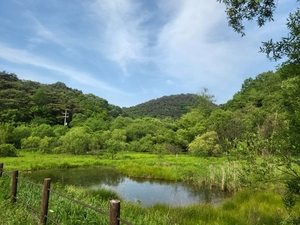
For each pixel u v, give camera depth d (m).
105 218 4.95
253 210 7.75
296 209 7.20
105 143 39.16
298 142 3.90
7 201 5.80
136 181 18.80
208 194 14.21
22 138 40.72
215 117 45.72
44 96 75.12
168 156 38.66
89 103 89.25
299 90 4.12
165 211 8.34
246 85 73.25
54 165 25.09
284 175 4.47
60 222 4.79
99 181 18.47
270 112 33.38
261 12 4.04
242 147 4.55
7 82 80.38
